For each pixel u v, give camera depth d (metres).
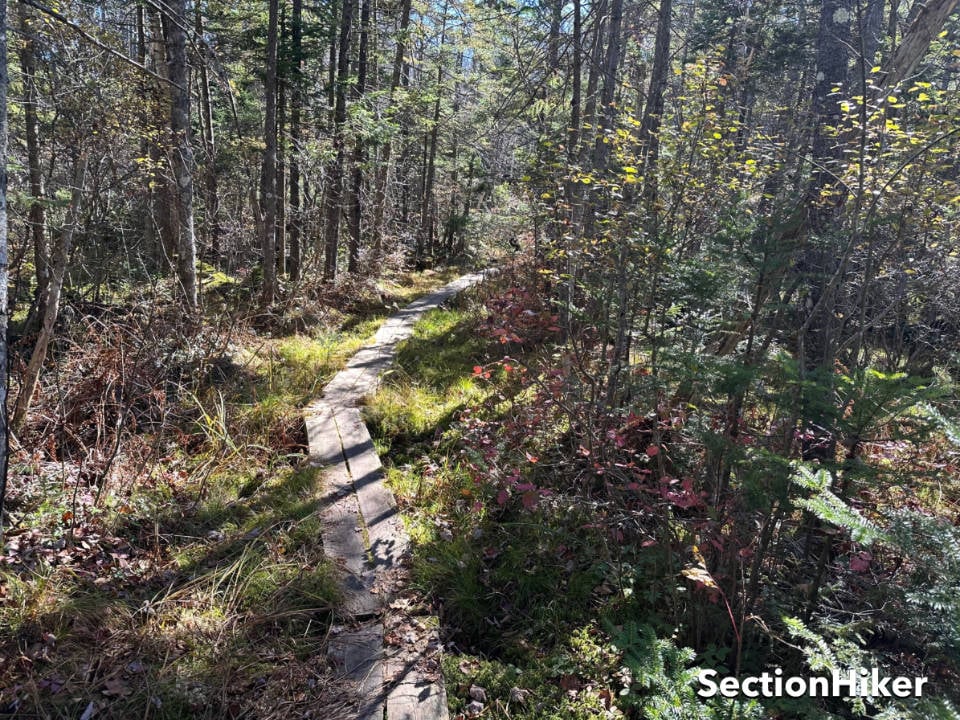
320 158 13.18
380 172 17.45
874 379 3.00
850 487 3.51
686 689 2.63
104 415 5.68
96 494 4.74
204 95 15.88
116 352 6.29
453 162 20.77
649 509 4.24
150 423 6.06
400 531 4.81
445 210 24.97
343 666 3.48
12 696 3.01
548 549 4.72
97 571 3.97
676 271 4.10
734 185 5.23
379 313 13.06
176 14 7.15
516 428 5.99
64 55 7.38
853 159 4.21
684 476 4.34
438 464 6.20
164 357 6.67
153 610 3.65
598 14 8.79
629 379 4.79
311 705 3.21
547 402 5.86
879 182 4.15
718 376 3.56
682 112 6.01
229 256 16.31
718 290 3.81
